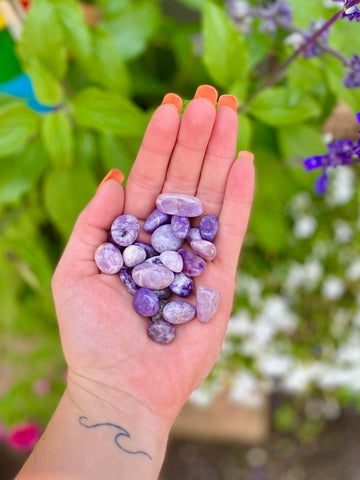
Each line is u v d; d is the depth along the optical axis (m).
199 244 0.26
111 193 0.26
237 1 0.32
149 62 0.43
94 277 0.25
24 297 0.44
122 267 0.26
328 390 0.52
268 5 0.29
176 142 0.26
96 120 0.29
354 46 0.29
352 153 0.25
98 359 0.24
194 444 0.59
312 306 0.45
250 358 0.45
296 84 0.29
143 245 0.27
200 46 0.38
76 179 0.32
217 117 0.25
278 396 0.59
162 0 0.43
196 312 0.25
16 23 0.31
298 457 0.58
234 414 0.54
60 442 0.24
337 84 0.28
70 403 0.25
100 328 0.24
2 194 0.33
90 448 0.23
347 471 0.58
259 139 0.38
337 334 0.45
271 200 0.38
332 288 0.43
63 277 0.25
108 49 0.31
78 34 0.30
